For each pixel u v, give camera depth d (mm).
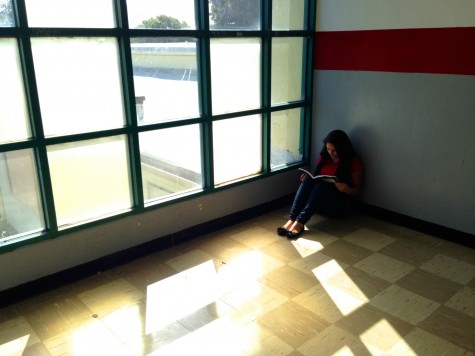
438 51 2963
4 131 2336
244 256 3021
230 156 3426
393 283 2668
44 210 2561
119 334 2242
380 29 3244
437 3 2900
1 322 2352
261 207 3738
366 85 3441
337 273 2789
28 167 2457
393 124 3338
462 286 2633
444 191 3152
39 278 2596
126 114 2748
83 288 2660
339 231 3400
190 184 3232
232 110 3332
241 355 2078
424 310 2404
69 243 2670
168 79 2885
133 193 2922
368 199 3672
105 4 2508
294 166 3910
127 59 2619
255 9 3248
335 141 3375
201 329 2268
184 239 3250
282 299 2516
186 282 2707
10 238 2475
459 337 2188
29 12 2246
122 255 2928
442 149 3096
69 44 2426
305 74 3795
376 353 2080
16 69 2305
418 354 2072
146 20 2674
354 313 2383
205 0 2873
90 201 2742
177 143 3053
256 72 3412
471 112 2891
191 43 2939
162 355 2088
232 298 2533
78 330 2277
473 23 2762
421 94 3119
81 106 2561
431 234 3299
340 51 3547
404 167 3348
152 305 2480
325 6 3559
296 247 3145
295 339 2182
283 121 3752
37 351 2129
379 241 3219
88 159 2662
